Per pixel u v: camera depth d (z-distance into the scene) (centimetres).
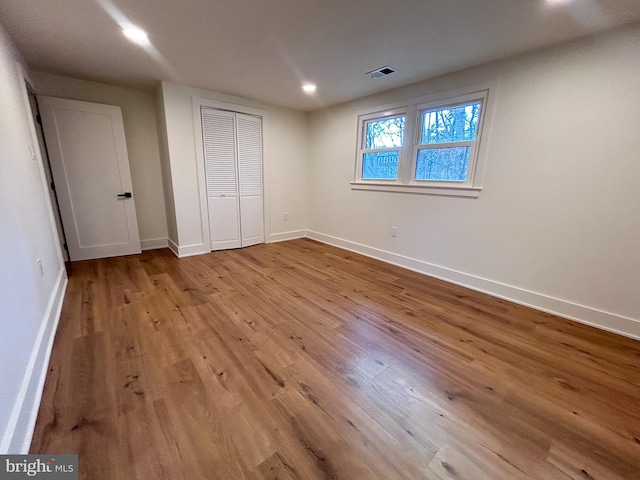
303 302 250
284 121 441
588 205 212
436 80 289
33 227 190
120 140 348
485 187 266
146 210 399
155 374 157
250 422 128
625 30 186
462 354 181
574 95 209
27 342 143
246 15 184
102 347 180
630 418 134
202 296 257
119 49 238
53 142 311
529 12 174
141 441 117
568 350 186
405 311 237
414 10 176
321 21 190
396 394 147
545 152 227
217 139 376
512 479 106
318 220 479
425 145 309
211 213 392
